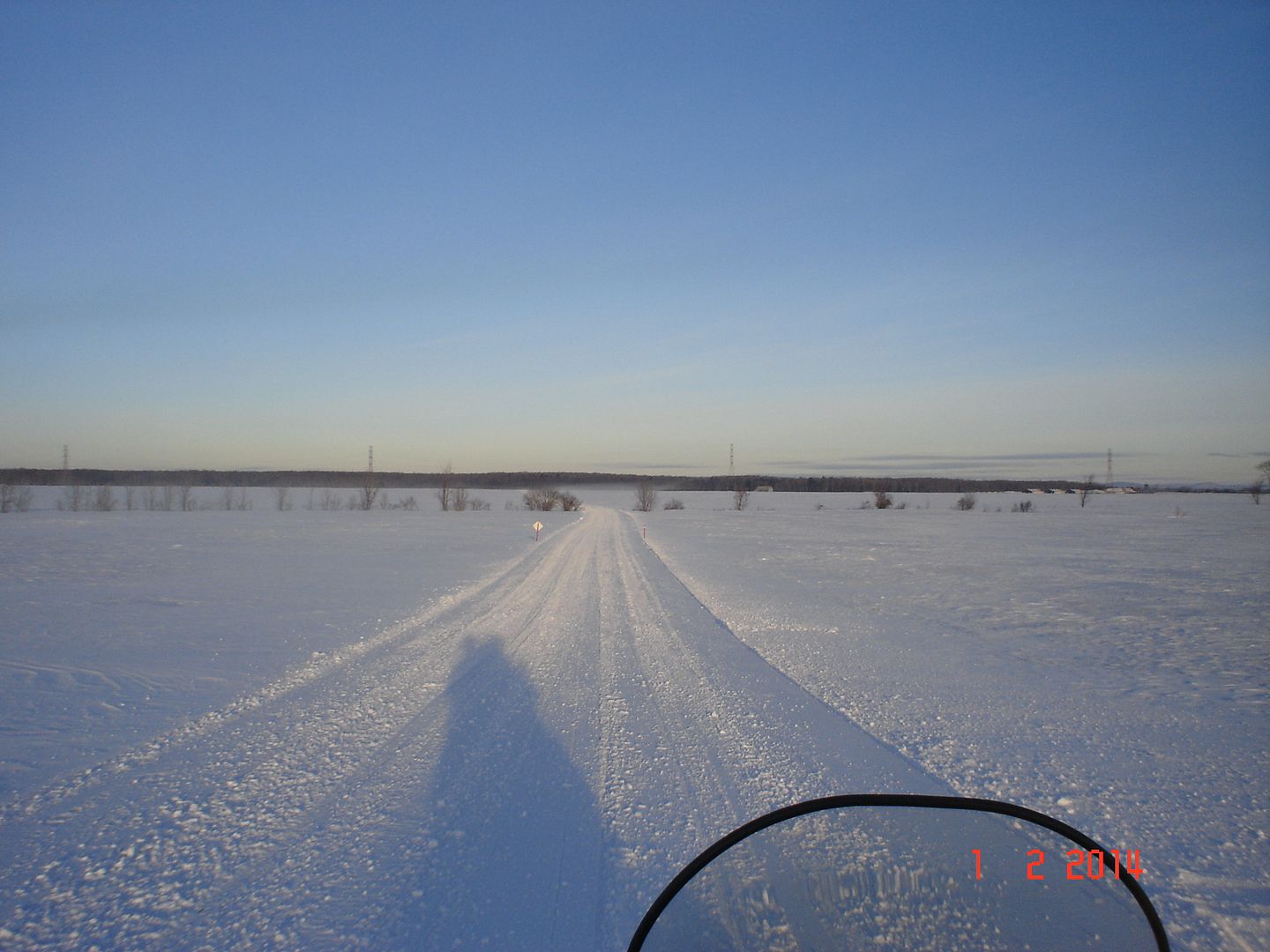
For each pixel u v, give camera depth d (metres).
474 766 5.17
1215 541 34.75
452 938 3.10
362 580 16.81
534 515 60.25
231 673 8.02
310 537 31.45
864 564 22.89
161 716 6.43
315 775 5.00
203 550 24.39
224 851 3.90
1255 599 15.48
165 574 17.64
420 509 70.00
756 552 27.61
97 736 5.86
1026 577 19.39
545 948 3.02
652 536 37.19
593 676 8.06
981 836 2.76
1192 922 3.33
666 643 10.09
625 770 5.11
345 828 4.17
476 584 16.61
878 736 6.00
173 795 4.65
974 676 8.42
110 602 13.16
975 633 11.38
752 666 8.66
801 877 2.45
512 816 4.32
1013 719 6.65
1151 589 17.28
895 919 2.15
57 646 9.39
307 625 11.02
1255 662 9.47
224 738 5.81
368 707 6.70
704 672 8.34
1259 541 34.69
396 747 5.59
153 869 3.70
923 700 7.29
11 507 58.88
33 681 7.67
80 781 4.91
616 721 6.32
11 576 17.09
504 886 3.52
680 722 6.30
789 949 2.04
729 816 4.32
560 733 5.97
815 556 25.73
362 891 3.48
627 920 3.21
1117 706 7.23
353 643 9.65
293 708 6.68
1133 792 4.91
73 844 3.98
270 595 14.22
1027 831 2.79
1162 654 9.95
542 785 4.82
